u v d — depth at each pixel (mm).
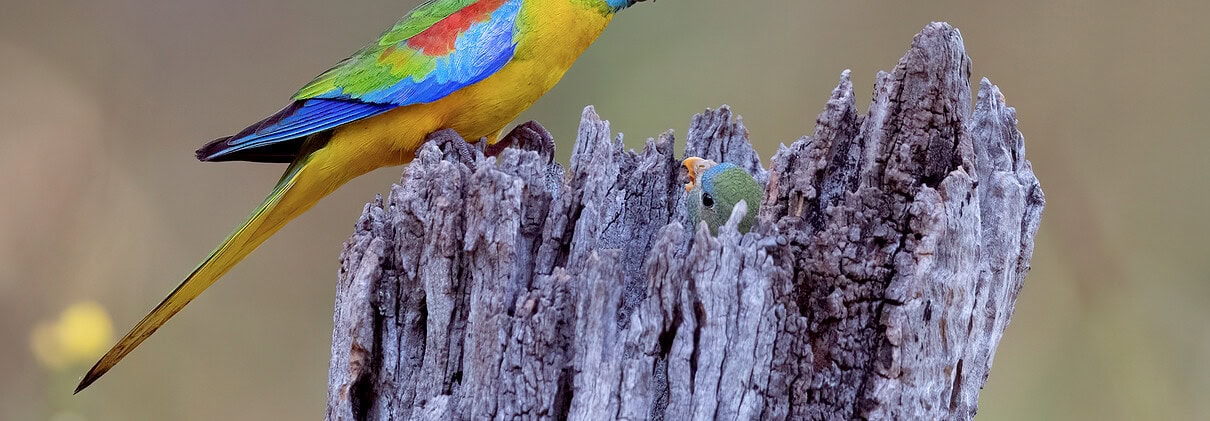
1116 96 17125
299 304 16547
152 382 14984
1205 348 14367
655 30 17453
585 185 6715
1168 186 16516
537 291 6328
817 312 6422
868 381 6348
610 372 6055
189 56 18578
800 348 6250
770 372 6211
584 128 7691
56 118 17641
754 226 6406
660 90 17359
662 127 17234
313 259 16875
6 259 16031
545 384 6227
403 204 6660
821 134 7102
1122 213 16359
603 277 6078
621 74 17359
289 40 18641
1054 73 17344
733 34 17594
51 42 18422
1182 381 14094
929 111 6629
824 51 17547
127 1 18828
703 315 6078
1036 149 17203
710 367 6098
